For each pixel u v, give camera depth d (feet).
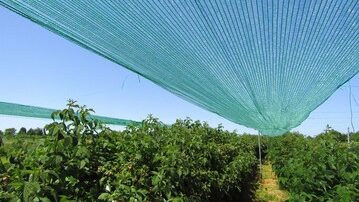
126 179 12.34
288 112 15.76
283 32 7.27
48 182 10.65
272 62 8.92
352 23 6.75
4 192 9.78
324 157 19.98
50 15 6.73
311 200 17.06
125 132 15.62
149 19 6.98
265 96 12.39
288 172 28.35
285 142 54.70
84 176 12.22
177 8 6.49
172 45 8.10
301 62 8.89
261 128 22.77
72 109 11.78
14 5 6.21
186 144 19.22
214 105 14.02
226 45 8.00
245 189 40.22
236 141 40.81
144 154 14.33
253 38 7.53
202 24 7.04
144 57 8.86
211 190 24.18
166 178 13.64
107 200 11.75
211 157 24.22
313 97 12.46
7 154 11.56
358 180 18.02
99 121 13.33
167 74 10.09
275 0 6.09
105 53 8.67
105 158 13.35
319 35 7.30
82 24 7.16
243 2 6.14
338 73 9.56
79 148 11.48
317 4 6.12
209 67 9.37
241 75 9.95
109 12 6.72
